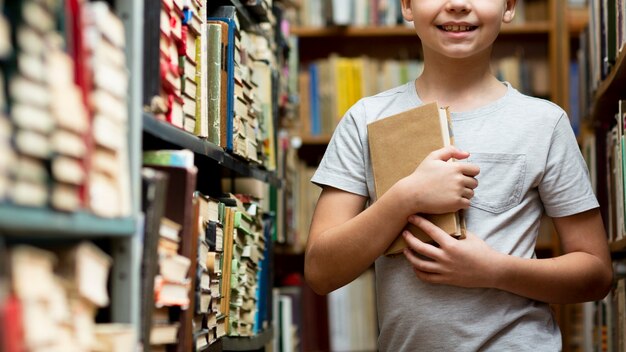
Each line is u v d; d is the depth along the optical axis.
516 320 1.42
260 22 2.06
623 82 2.04
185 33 1.29
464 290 1.41
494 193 1.43
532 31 3.32
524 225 1.45
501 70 3.29
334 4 3.24
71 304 0.86
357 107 1.58
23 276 0.74
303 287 3.18
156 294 1.07
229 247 1.58
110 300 1.00
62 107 0.79
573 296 1.45
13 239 0.86
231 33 1.59
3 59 0.71
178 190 1.16
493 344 1.41
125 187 0.98
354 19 3.27
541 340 1.42
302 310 3.16
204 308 1.36
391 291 1.47
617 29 1.97
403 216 1.39
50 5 0.80
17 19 0.73
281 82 2.37
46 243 0.92
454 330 1.41
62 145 0.79
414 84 1.58
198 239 1.23
